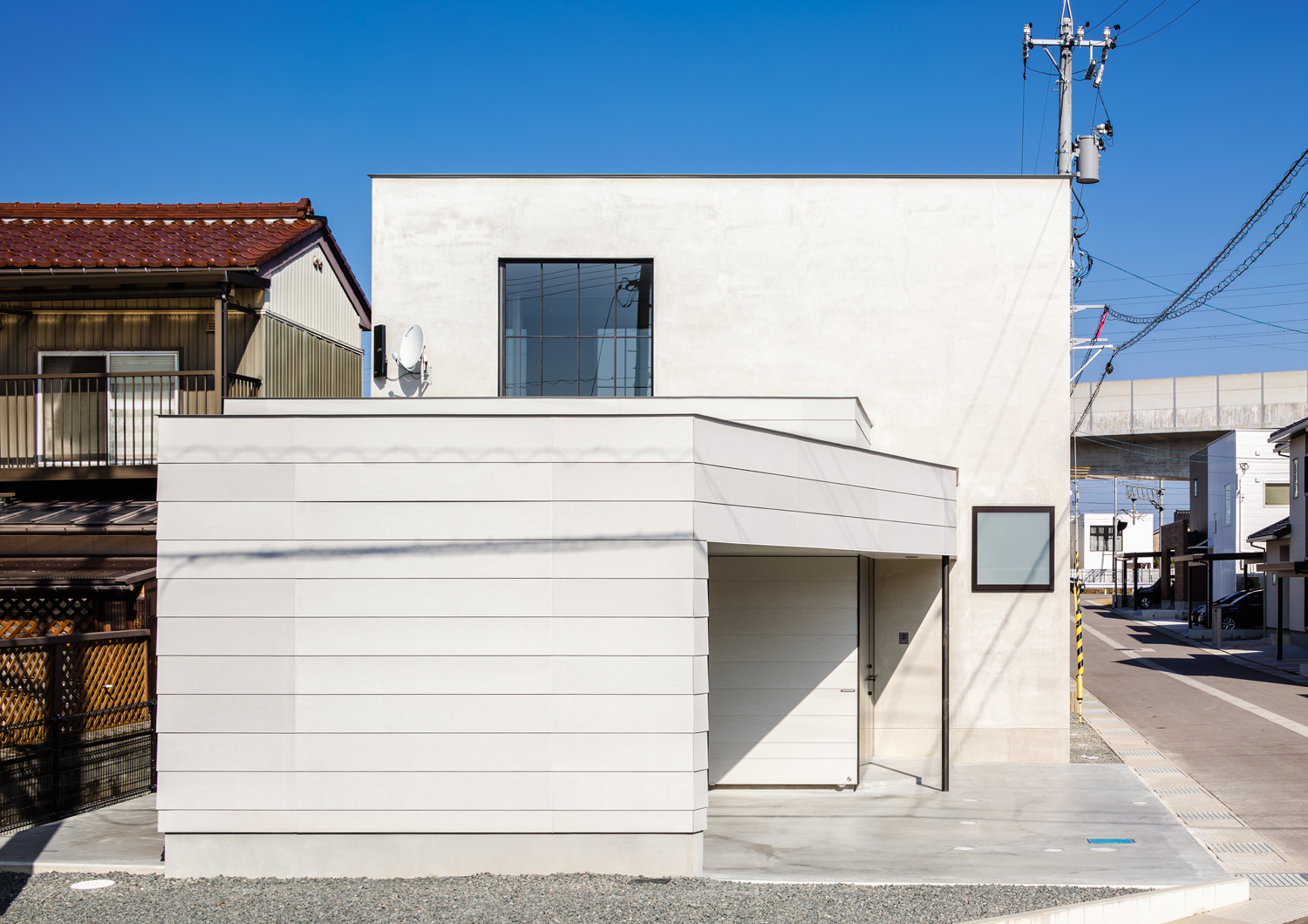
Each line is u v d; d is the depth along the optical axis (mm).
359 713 7691
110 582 10508
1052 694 12344
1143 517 84875
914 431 12438
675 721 7633
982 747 12391
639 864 7617
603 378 12531
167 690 7738
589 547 7750
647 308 12602
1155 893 7164
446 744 7660
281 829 7652
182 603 7793
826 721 11000
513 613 7719
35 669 9297
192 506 7844
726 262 12508
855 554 11102
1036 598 12406
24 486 13336
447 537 7773
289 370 15266
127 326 13984
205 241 14609
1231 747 13781
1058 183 12523
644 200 12547
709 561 11219
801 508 8938
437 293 12461
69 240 14297
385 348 12430
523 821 7617
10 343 14039
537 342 12570
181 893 7180
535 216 12523
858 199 12562
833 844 8664
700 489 7852
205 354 13898
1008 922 6535
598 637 7695
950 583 12469
